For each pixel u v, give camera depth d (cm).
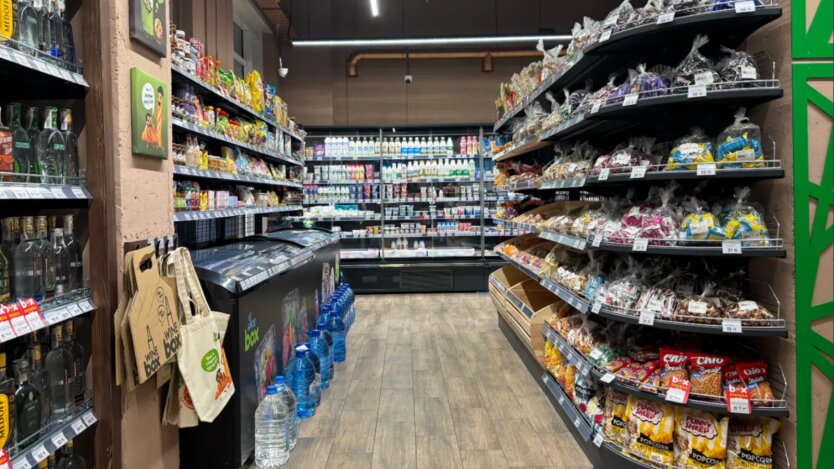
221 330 226
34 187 154
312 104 838
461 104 865
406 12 862
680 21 212
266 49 814
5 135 157
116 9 184
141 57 201
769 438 207
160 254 211
